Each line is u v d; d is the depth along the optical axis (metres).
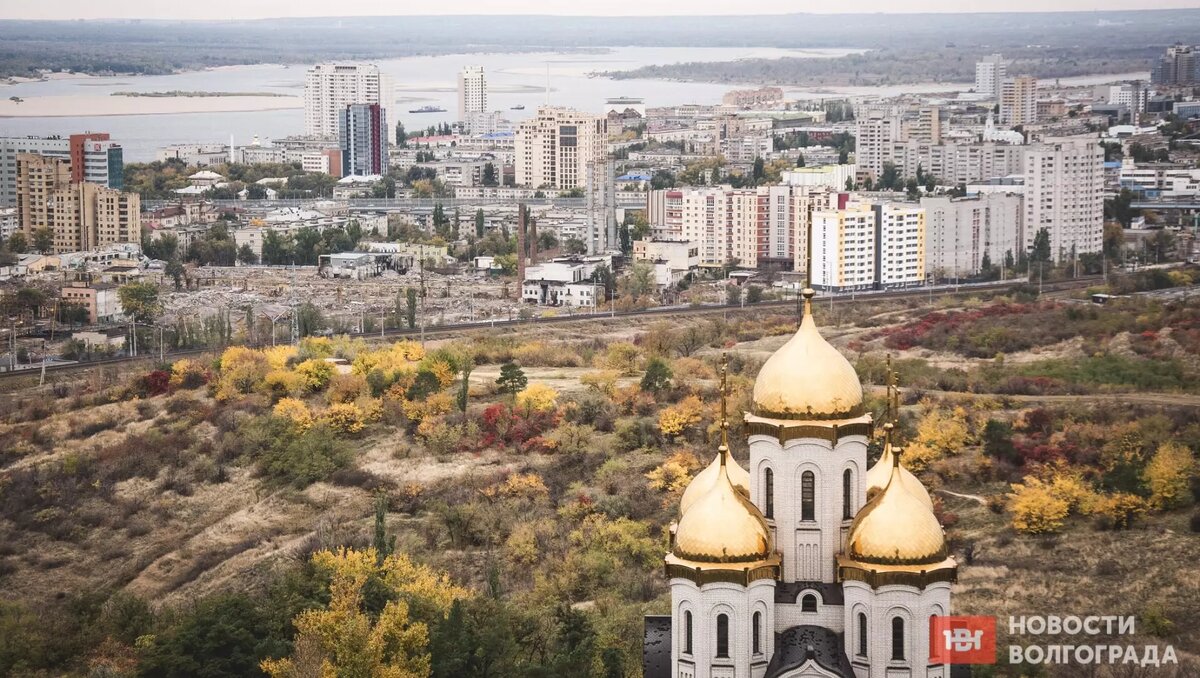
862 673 163.25
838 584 165.75
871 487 173.12
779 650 164.62
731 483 167.75
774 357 170.12
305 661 196.12
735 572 162.38
